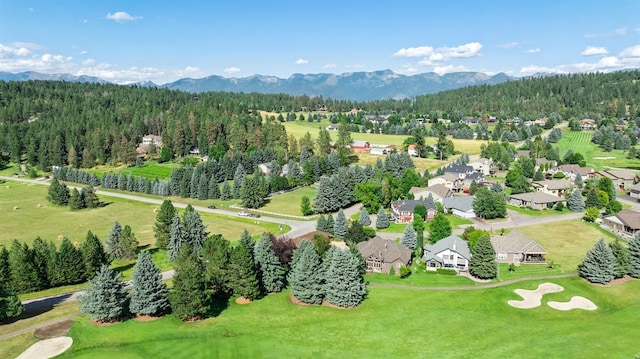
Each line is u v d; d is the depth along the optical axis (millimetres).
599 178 179625
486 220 138500
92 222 145500
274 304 79250
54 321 71438
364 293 79812
